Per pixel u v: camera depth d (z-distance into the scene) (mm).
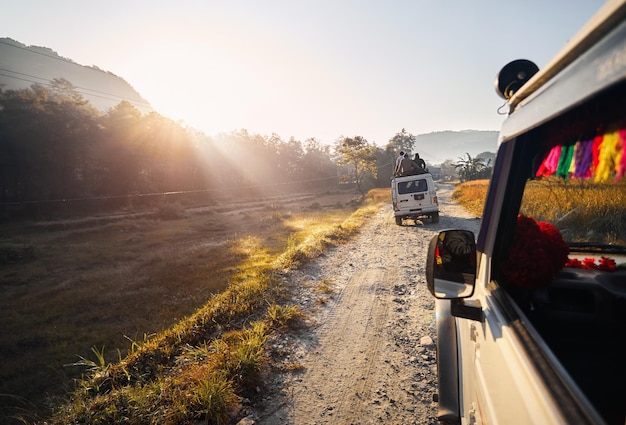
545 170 1026
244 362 3709
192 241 21938
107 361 6812
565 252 1359
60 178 44938
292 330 4930
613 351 1214
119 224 32312
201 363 3900
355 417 3066
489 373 1220
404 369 3785
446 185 72250
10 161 39719
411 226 14438
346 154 47719
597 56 545
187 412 3012
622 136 571
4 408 5520
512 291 1428
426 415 3031
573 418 668
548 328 1336
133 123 55344
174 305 9531
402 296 6148
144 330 8039
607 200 1179
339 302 6047
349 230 13805
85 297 11188
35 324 9305
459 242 1640
